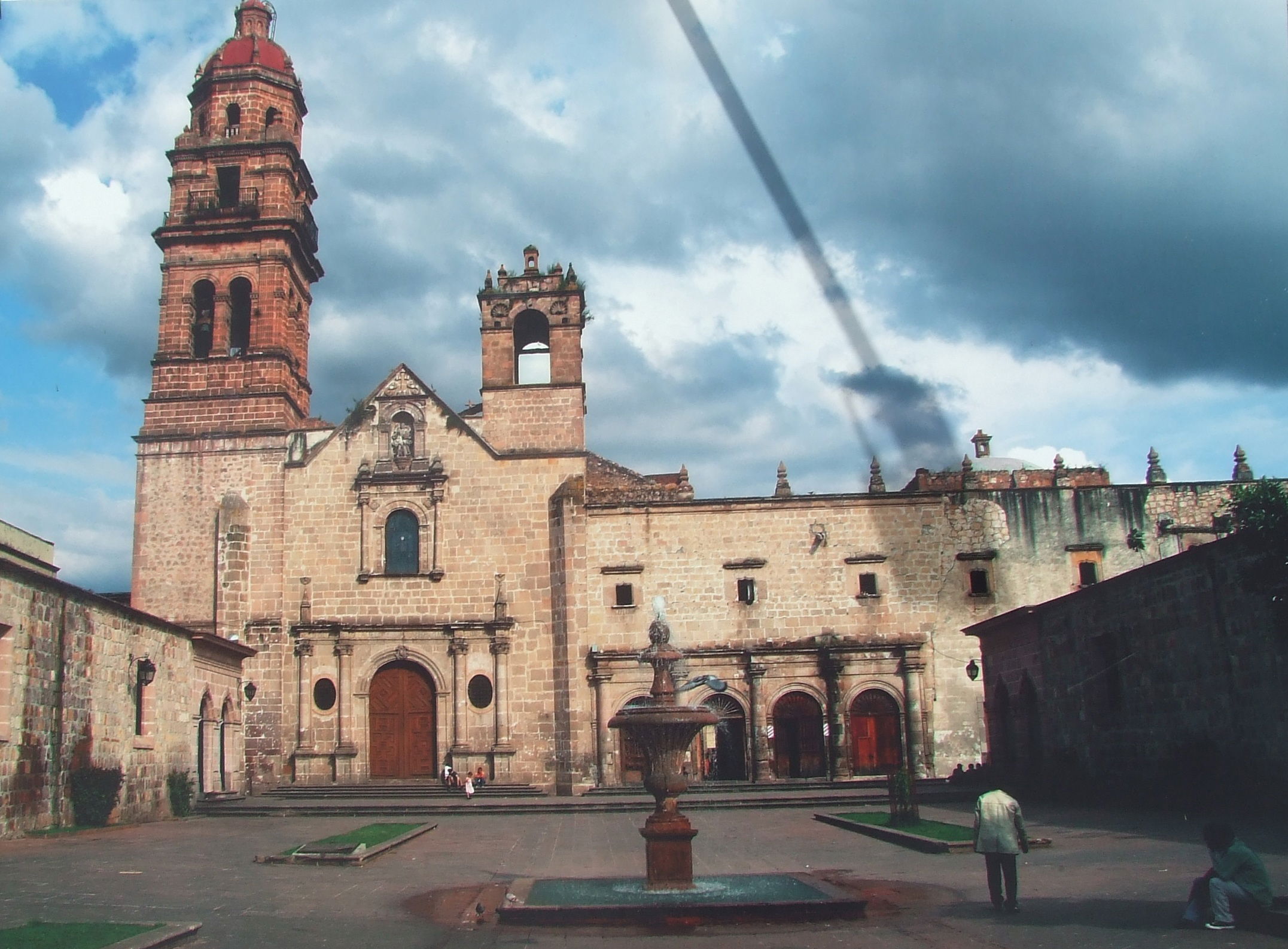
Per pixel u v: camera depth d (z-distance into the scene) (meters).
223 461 48.94
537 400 49.69
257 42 53.72
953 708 46.38
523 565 47.88
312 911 16.11
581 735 45.75
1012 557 47.75
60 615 29.28
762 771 45.47
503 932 14.55
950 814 30.56
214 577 47.78
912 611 47.25
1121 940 12.84
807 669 46.50
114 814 31.27
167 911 15.85
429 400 49.47
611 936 14.27
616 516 48.03
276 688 46.75
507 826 32.25
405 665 47.50
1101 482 53.50
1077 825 26.27
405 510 48.66
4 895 17.47
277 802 40.56
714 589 47.34
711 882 18.39
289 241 51.31
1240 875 13.31
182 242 50.84
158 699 35.97
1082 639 34.47
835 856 22.78
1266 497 24.72
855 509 48.06
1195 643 28.03
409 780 45.94
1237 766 26.19
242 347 51.97
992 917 14.75
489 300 50.72
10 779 26.58
